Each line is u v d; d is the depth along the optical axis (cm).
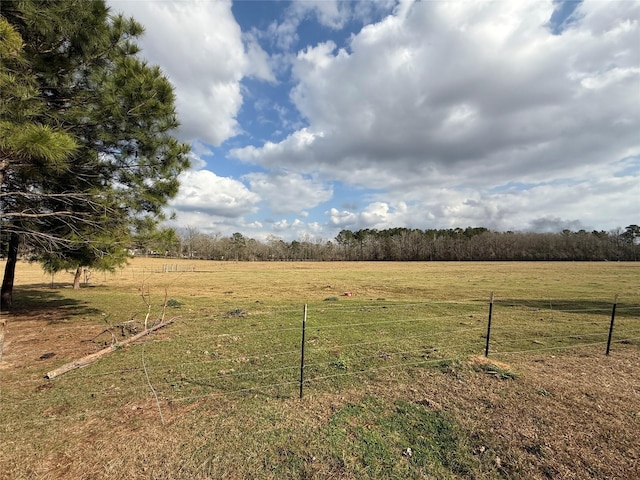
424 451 299
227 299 1482
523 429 330
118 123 625
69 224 680
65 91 591
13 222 693
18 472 270
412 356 584
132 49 685
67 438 320
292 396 416
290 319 914
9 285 1051
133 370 507
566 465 278
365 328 806
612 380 463
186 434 327
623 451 297
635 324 895
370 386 446
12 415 365
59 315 968
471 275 3641
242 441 314
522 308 1179
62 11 509
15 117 415
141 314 991
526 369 507
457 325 862
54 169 572
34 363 543
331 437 320
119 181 729
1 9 456
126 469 274
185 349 624
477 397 404
